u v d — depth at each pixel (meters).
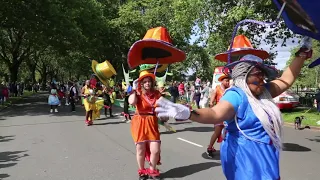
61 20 22.78
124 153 8.07
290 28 2.71
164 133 11.12
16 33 35.03
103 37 35.88
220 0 17.88
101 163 7.13
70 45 27.67
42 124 13.88
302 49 2.88
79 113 18.67
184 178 5.97
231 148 2.66
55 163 7.21
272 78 2.82
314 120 13.57
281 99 16.53
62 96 25.25
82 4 26.86
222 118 2.51
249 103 2.61
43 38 25.20
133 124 5.77
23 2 21.31
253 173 2.54
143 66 5.79
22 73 78.00
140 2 37.88
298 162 7.12
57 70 76.81
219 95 6.98
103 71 14.13
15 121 15.24
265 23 2.51
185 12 19.80
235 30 2.82
